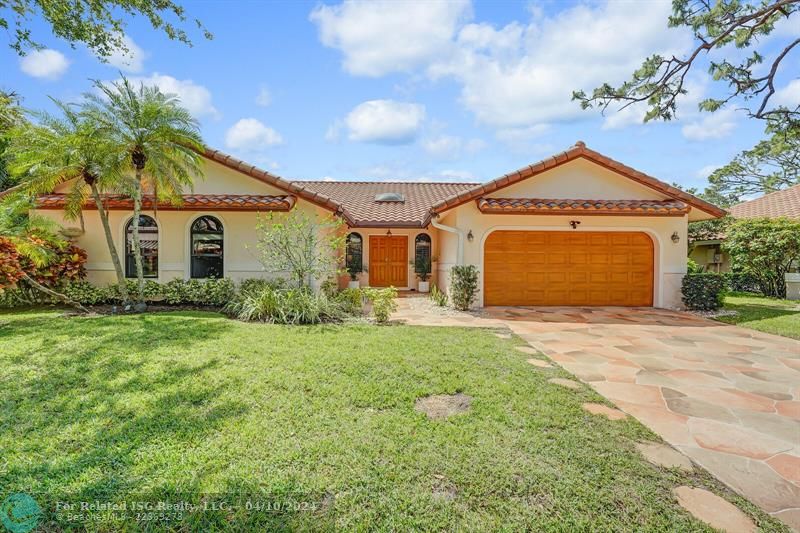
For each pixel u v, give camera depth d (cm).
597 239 1412
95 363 621
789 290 1602
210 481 329
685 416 480
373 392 523
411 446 387
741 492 332
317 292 1264
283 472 342
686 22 1151
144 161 1093
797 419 476
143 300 1159
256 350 708
